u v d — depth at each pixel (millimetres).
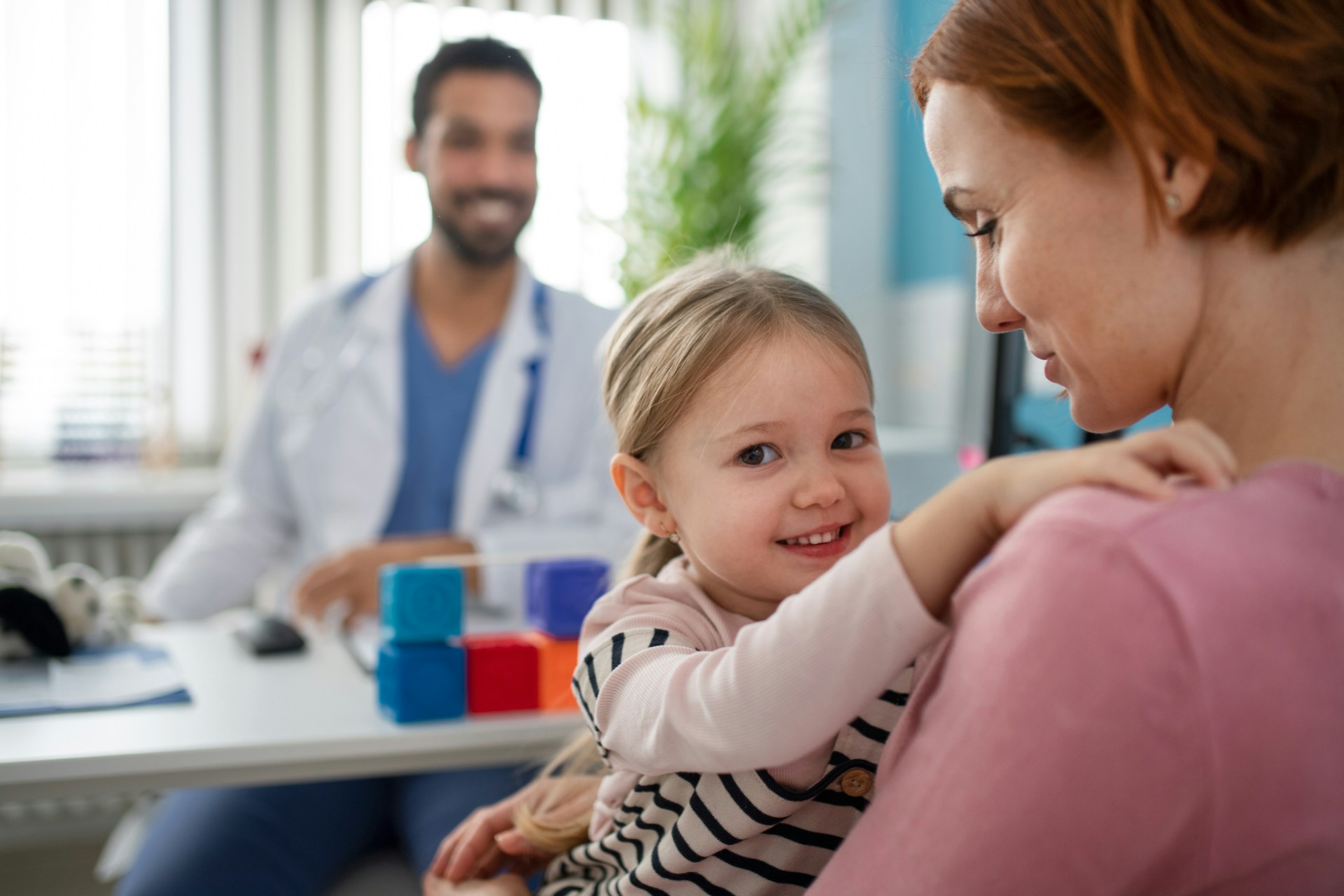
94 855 2396
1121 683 396
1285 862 396
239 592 1968
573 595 1159
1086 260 503
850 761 624
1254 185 465
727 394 708
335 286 2086
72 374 2865
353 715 1072
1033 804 407
